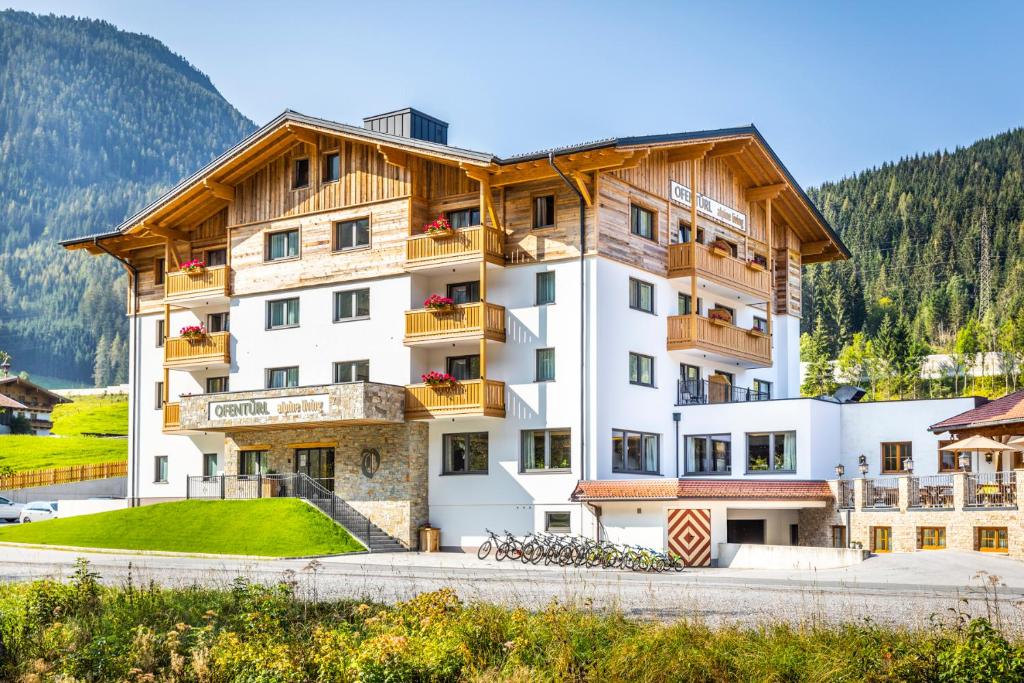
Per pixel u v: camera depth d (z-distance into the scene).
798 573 30.03
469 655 14.97
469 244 39.41
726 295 46.25
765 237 49.75
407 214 41.25
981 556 30.61
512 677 14.24
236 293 45.50
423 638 15.72
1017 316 125.31
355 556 37.16
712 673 14.07
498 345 40.09
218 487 45.47
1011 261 163.75
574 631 15.73
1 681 15.06
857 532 36.16
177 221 47.31
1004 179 172.38
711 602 21.39
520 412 39.34
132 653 16.09
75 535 39.72
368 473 41.28
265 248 44.88
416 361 41.16
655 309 41.75
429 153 39.81
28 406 104.75
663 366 42.06
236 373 45.09
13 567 30.42
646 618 18.16
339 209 43.03
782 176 47.31
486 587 24.84
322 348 42.97
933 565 29.16
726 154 44.72
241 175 45.50
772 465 41.16
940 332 154.88
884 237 177.62
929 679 13.45
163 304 49.31
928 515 33.97
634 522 35.88
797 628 15.97
